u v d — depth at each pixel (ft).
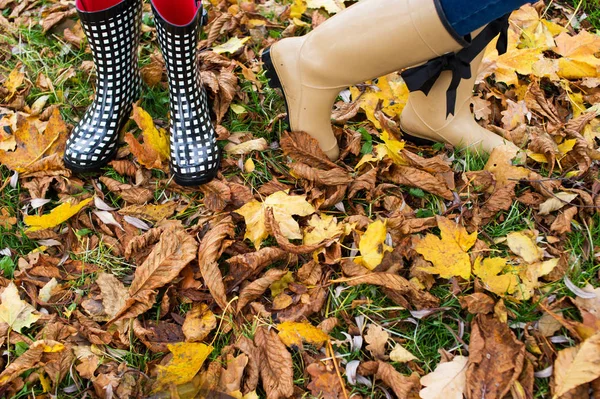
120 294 4.43
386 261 4.57
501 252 4.72
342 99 6.03
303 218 5.00
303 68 4.74
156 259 4.40
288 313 4.37
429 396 3.83
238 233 4.88
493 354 3.99
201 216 4.97
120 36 4.97
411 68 4.74
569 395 3.76
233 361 4.04
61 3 7.00
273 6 7.18
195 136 5.10
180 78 4.93
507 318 4.25
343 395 3.96
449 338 4.27
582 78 6.29
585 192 5.05
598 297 4.26
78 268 4.70
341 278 4.51
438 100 5.11
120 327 4.26
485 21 3.86
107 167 5.36
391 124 5.72
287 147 5.09
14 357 4.13
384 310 4.42
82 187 5.17
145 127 5.13
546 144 5.33
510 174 5.09
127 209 4.93
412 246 4.65
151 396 3.90
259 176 5.33
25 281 4.57
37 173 5.18
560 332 4.17
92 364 4.09
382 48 4.23
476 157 5.35
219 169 5.33
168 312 4.40
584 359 3.75
